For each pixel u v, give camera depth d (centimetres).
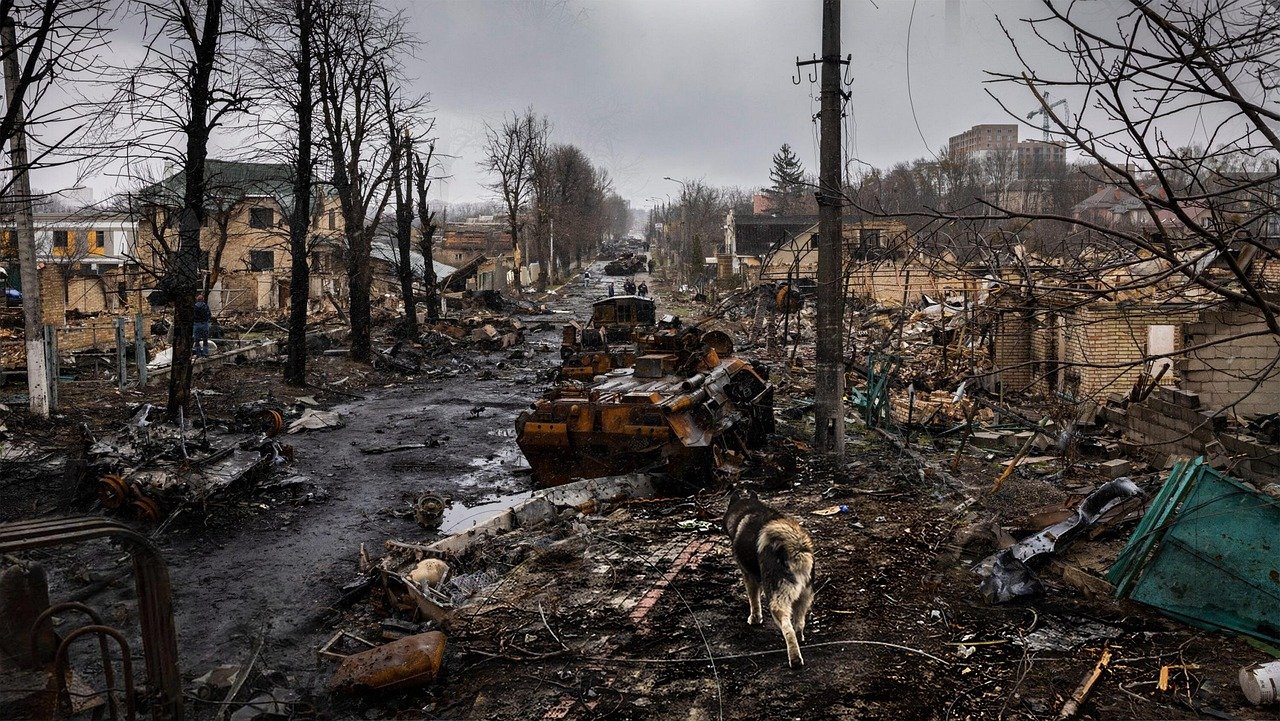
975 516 945
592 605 722
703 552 845
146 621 450
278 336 2931
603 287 7512
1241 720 509
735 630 667
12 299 2478
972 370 1886
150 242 1516
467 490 1214
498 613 712
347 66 2380
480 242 8438
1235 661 582
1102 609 675
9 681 449
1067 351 1759
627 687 584
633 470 1088
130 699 430
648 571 797
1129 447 1283
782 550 611
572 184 7969
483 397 2108
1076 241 706
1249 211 468
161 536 962
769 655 621
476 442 1560
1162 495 693
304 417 1698
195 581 837
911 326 2767
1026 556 735
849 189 762
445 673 614
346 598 776
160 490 984
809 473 1229
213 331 2673
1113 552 762
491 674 610
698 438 1079
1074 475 1174
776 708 549
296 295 2050
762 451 1270
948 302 3019
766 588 609
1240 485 641
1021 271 563
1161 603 658
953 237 664
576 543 880
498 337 3177
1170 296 555
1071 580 728
